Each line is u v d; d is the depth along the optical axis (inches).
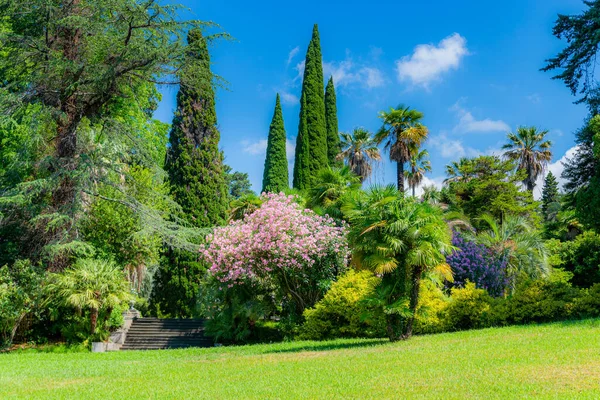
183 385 296.4
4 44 666.8
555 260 801.6
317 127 1413.6
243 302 683.4
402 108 993.5
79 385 313.4
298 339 595.8
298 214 654.5
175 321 800.3
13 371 386.3
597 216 647.8
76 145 696.4
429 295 550.0
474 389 238.8
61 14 671.1
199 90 772.0
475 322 531.2
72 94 684.1
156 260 866.8
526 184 1422.2
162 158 1168.8
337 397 242.4
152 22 671.1
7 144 728.3
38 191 620.1
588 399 208.1
